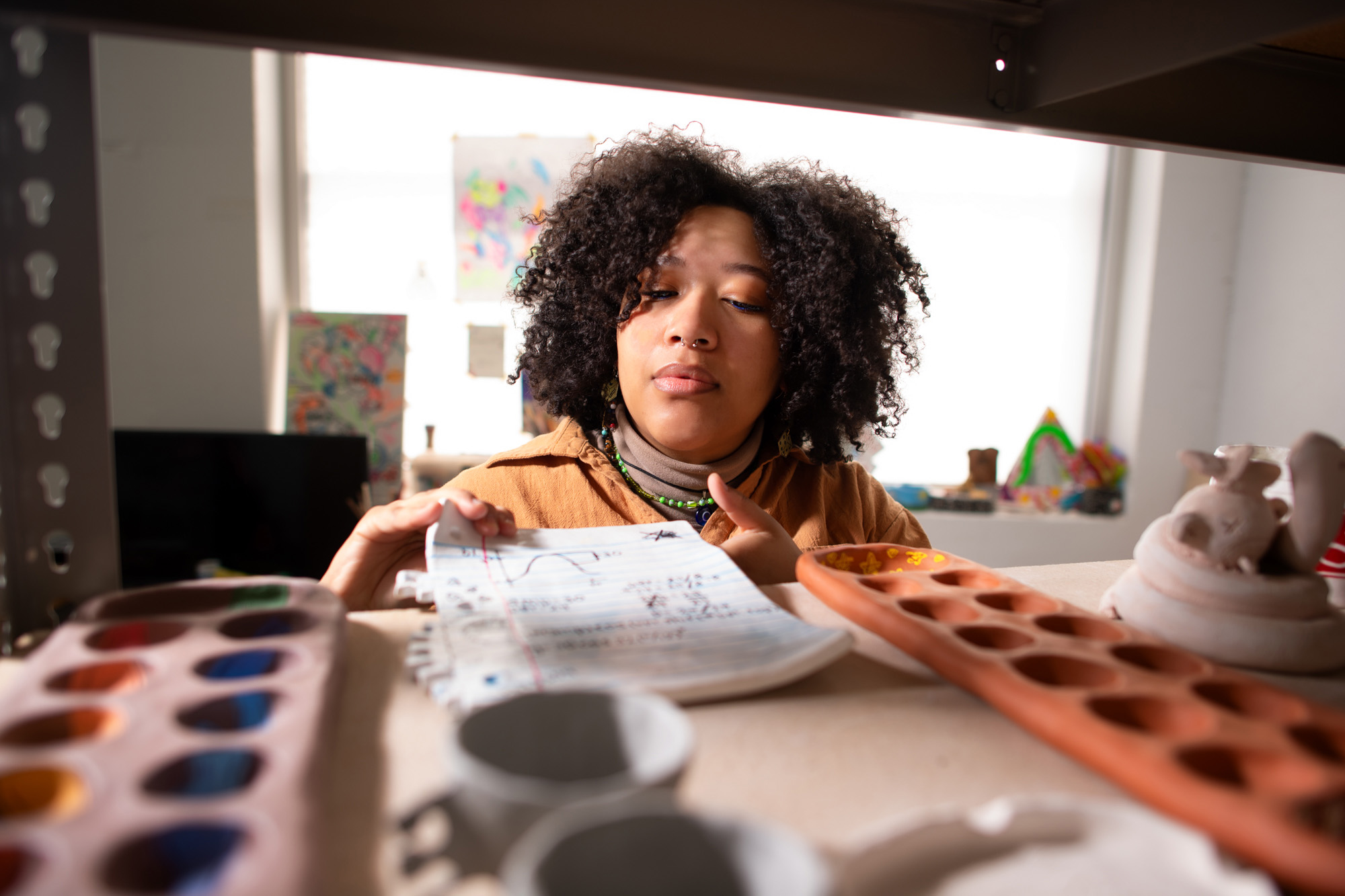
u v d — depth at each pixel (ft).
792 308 2.24
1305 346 6.16
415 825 0.60
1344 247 5.85
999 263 7.13
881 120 6.87
